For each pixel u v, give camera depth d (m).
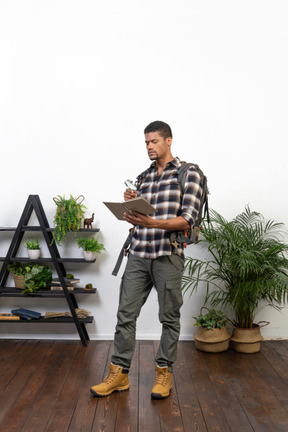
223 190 3.77
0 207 3.78
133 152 3.75
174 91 3.74
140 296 2.72
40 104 3.74
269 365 3.19
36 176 3.76
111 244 3.79
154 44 3.73
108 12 3.73
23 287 3.66
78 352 3.46
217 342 3.42
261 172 3.77
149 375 3.00
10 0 3.72
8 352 3.46
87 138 3.75
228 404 2.58
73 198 3.75
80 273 3.82
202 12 3.73
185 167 2.61
